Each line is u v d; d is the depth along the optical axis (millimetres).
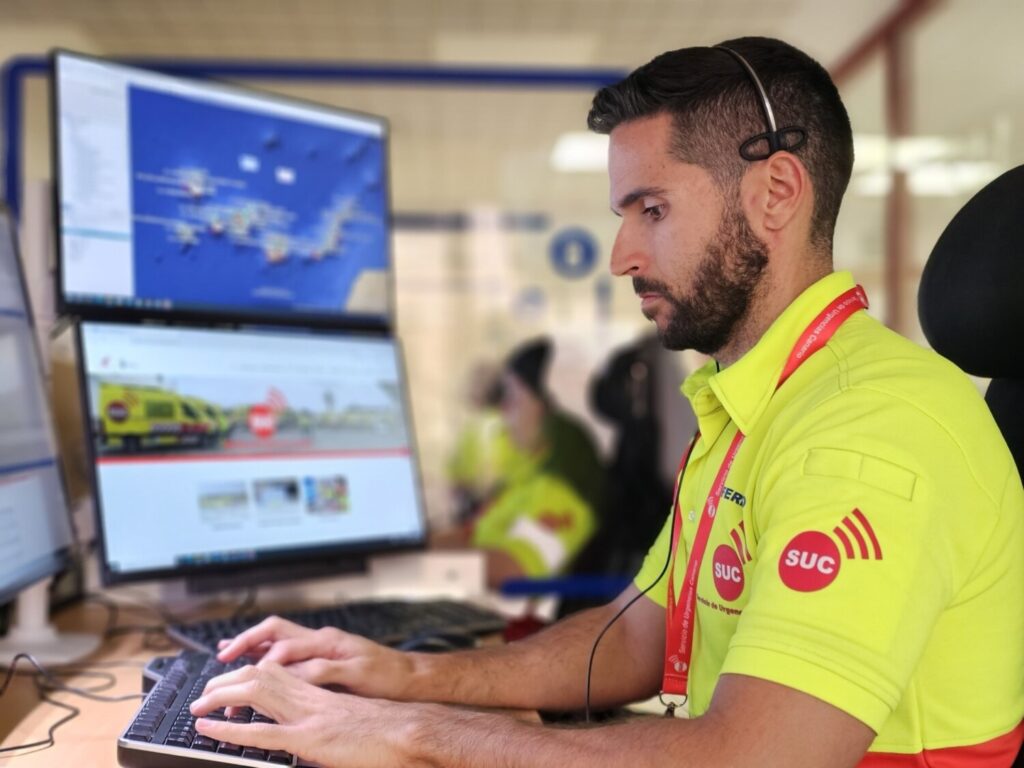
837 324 866
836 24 4727
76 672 1132
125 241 1347
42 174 5793
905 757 769
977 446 773
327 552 1445
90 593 1538
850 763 673
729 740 674
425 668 1009
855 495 716
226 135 1468
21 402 1183
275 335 1479
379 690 979
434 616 1307
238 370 1414
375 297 1640
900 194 4145
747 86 858
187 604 1503
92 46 5383
